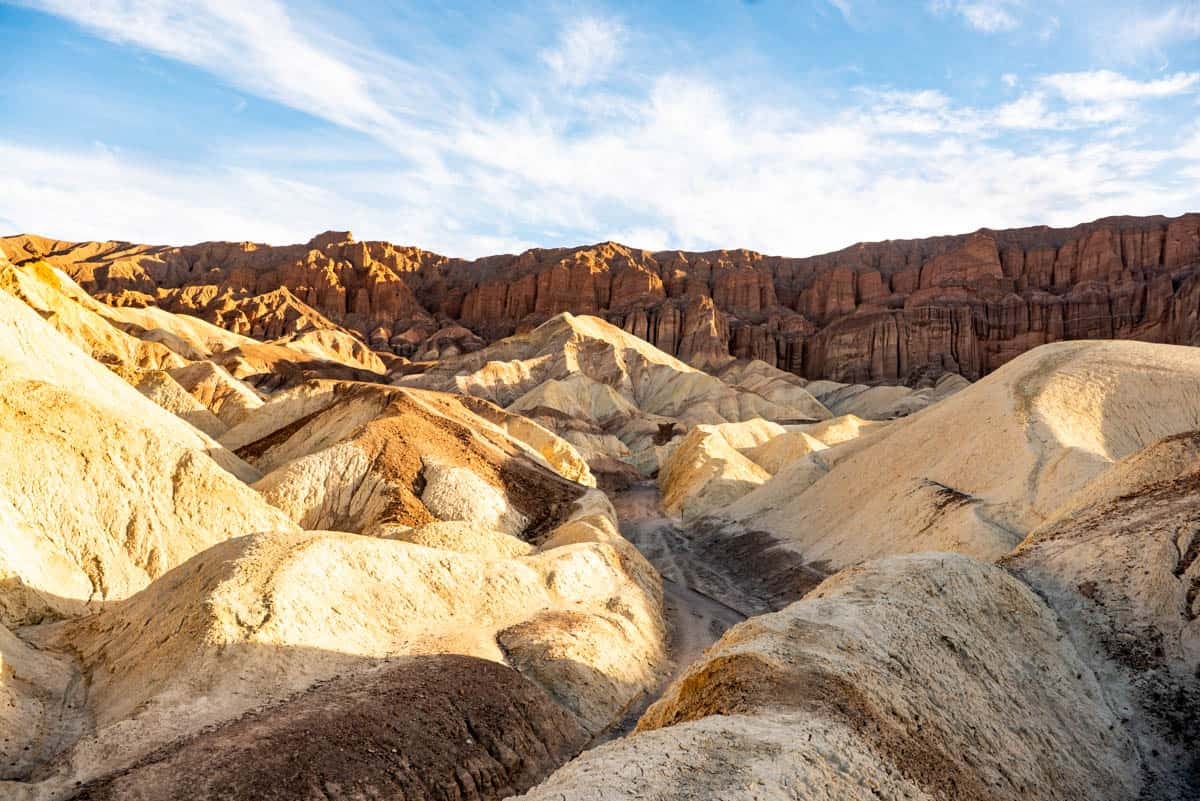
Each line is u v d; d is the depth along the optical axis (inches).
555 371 6289.4
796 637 900.0
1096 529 1343.5
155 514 1622.8
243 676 1029.2
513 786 989.8
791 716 700.0
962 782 723.4
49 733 949.8
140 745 887.7
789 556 2437.3
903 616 995.9
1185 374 2442.2
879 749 685.3
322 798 810.8
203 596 1130.7
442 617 1376.7
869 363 7662.4
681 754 608.1
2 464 1470.2
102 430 1653.5
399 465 2506.2
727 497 3390.7
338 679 1092.5
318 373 6456.7
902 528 2155.5
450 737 979.3
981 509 1991.9
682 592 2261.3
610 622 1560.0
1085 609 1171.9
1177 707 978.7
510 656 1309.1
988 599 1120.2
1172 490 1347.2
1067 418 2322.8
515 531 2502.5
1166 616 1093.8
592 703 1270.9
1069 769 877.8
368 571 1347.2
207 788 778.2
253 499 1829.5
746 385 7057.1
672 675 1537.9
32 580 1333.7
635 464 5068.9
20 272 3993.6
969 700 891.4
